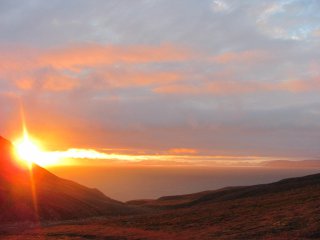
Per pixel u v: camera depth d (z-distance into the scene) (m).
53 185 103.00
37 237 48.03
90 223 62.62
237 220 46.72
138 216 67.75
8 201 74.31
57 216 75.00
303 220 38.97
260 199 62.53
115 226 55.03
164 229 48.12
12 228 61.97
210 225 46.38
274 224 39.97
